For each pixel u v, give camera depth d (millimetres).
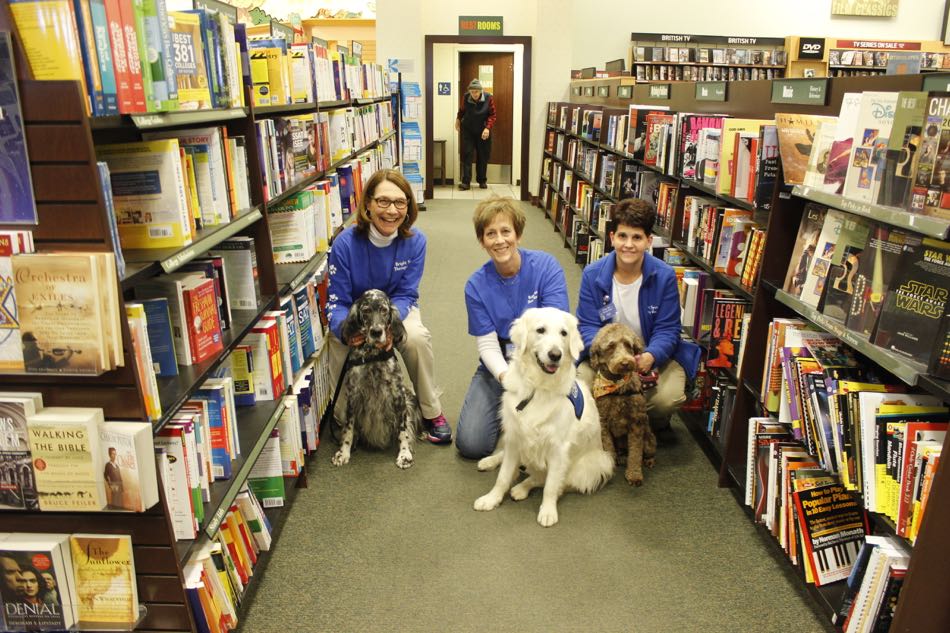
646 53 11516
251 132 2502
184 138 2146
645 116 4645
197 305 1965
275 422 2510
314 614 2164
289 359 2777
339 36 10719
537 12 10086
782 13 11750
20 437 1429
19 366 1383
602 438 3039
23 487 1462
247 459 2174
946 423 1722
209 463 2000
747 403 2820
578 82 9523
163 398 1703
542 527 2643
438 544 2535
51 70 1323
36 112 1298
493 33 10633
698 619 2150
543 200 10148
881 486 1801
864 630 1816
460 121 11625
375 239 3123
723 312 3012
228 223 2232
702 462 3172
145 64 1594
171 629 1679
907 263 1763
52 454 1438
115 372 1438
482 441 3109
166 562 1618
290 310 2840
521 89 11508
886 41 11555
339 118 4367
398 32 9688
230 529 2164
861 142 1948
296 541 2547
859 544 2197
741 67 11719
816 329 2402
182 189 1800
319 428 3352
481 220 2842
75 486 1458
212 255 2387
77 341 1362
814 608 2199
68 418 1413
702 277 3324
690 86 4496
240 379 2557
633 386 2914
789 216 2562
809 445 2170
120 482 1469
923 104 1684
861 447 1852
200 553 1772
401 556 2463
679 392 3152
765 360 2646
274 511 2607
